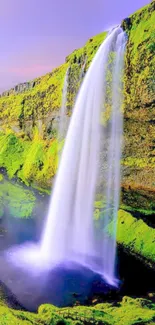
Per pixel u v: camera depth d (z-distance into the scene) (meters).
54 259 27.62
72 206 39.19
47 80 66.19
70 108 49.91
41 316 16.80
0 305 18.02
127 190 34.81
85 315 16.91
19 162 69.44
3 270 24.31
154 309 18.34
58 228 36.53
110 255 29.00
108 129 36.44
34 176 58.53
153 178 32.03
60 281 23.08
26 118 73.62
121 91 33.69
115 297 20.91
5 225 37.62
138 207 33.44
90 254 29.95
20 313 16.91
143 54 30.08
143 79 30.31
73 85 48.44
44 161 57.91
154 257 26.25
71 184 40.88
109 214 34.53
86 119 40.06
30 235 34.28
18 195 52.22
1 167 71.94
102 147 37.47
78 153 41.09
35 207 45.41
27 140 74.38
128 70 32.31
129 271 25.42
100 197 37.31
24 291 21.14
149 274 24.86
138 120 32.34
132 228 30.56
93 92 38.72
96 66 38.56
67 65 54.62
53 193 43.75
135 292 21.77
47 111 61.28
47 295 20.80
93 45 43.31
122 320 16.45
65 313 17.08
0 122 90.12
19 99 79.75
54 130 57.91
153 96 29.50
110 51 35.69
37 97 67.25
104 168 37.28
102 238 32.38
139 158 33.62
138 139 33.22
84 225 35.88
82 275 24.45
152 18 30.30
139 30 31.50
